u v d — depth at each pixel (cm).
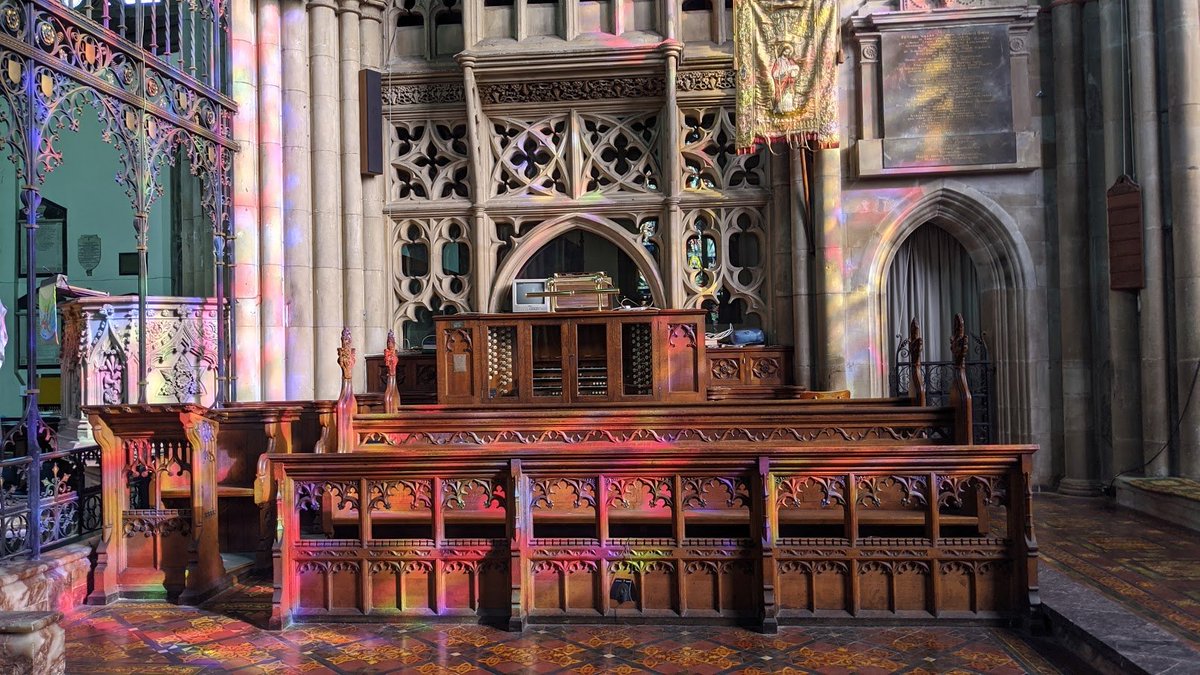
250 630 531
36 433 588
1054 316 1044
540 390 929
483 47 1092
